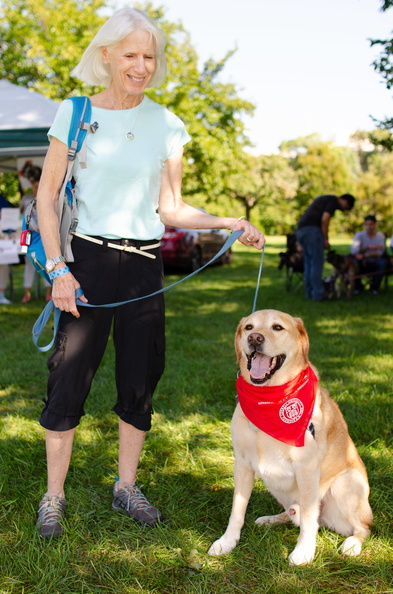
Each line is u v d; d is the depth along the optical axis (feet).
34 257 8.80
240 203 153.17
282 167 153.07
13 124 27.86
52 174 8.52
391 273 37.70
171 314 28.96
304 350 8.84
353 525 8.80
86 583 7.56
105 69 8.68
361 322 26.07
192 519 9.30
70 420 8.85
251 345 8.33
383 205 143.23
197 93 67.82
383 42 21.98
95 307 8.75
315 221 32.63
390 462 11.13
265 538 8.70
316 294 33.06
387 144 24.64
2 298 31.78
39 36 56.75
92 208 8.66
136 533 8.82
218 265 58.75
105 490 10.30
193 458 11.65
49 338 22.80
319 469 8.27
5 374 17.58
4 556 8.10
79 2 58.59
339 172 155.53
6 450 11.72
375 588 7.51
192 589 7.48
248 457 8.50
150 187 8.98
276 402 8.06
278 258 68.03
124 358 9.11
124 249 8.82
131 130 8.68
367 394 15.38
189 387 16.02
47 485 9.95
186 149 64.49
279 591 7.46
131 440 9.47
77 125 8.41
